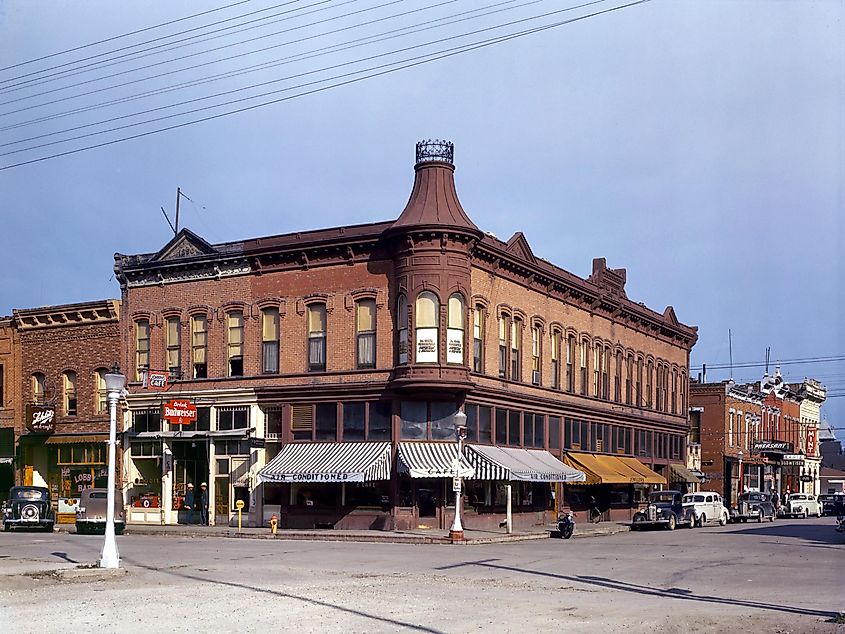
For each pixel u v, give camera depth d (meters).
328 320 41.84
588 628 14.22
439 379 38.81
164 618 14.98
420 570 23.47
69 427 48.53
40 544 31.75
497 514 43.47
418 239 39.41
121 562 24.84
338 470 38.97
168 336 46.22
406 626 14.27
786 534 42.50
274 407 43.00
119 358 47.50
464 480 41.38
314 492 41.12
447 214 39.69
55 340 49.53
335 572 22.64
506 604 16.91
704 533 43.81
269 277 43.56
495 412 42.88
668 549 32.22
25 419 49.84
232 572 22.41
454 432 39.78
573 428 50.56
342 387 40.91
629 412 57.47
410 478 39.25
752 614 16.03
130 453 46.19
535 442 46.59
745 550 31.91
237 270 44.34
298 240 42.88
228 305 44.47
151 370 45.84
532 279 46.56
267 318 43.66
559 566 25.19
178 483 45.12
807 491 97.81
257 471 42.44
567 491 50.16
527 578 21.81
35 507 41.47
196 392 44.56
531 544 34.91
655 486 61.47
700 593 19.36
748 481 81.38
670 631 14.05
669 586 20.61
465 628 14.13
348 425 40.97
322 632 13.71
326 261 42.19
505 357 44.22
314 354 42.31
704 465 75.62
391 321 40.44
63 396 49.03
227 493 43.31
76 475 48.19
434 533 37.47
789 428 93.38
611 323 55.88
